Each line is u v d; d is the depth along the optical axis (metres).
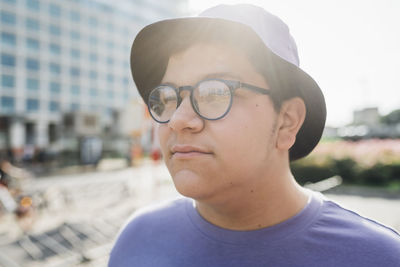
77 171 19.25
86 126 35.44
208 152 0.81
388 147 12.89
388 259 0.84
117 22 55.59
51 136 44.03
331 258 0.86
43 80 45.31
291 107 0.96
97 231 6.02
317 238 0.90
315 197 1.05
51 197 7.61
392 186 10.66
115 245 1.27
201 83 0.83
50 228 6.23
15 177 7.70
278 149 0.94
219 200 0.88
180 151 0.83
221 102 0.81
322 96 0.99
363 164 11.16
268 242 0.91
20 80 42.91
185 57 0.90
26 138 42.81
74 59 49.34
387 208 7.96
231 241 0.95
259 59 0.86
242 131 0.81
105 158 31.66
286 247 0.89
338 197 9.48
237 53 0.85
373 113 31.41
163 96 0.93
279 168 0.94
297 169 11.22
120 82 55.75
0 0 41.16
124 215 7.22
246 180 0.85
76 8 49.56
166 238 1.10
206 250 0.98
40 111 44.62
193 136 0.82
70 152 30.75
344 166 11.41
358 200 9.03
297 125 0.96
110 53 54.44
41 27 45.38
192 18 0.86
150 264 1.06
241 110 0.82
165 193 10.16
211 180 0.82
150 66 1.14
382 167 10.92
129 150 22.53
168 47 0.96
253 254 0.91
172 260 1.02
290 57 0.92
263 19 0.90
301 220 0.94
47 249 5.12
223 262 0.93
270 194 0.93
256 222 0.95
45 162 24.75
